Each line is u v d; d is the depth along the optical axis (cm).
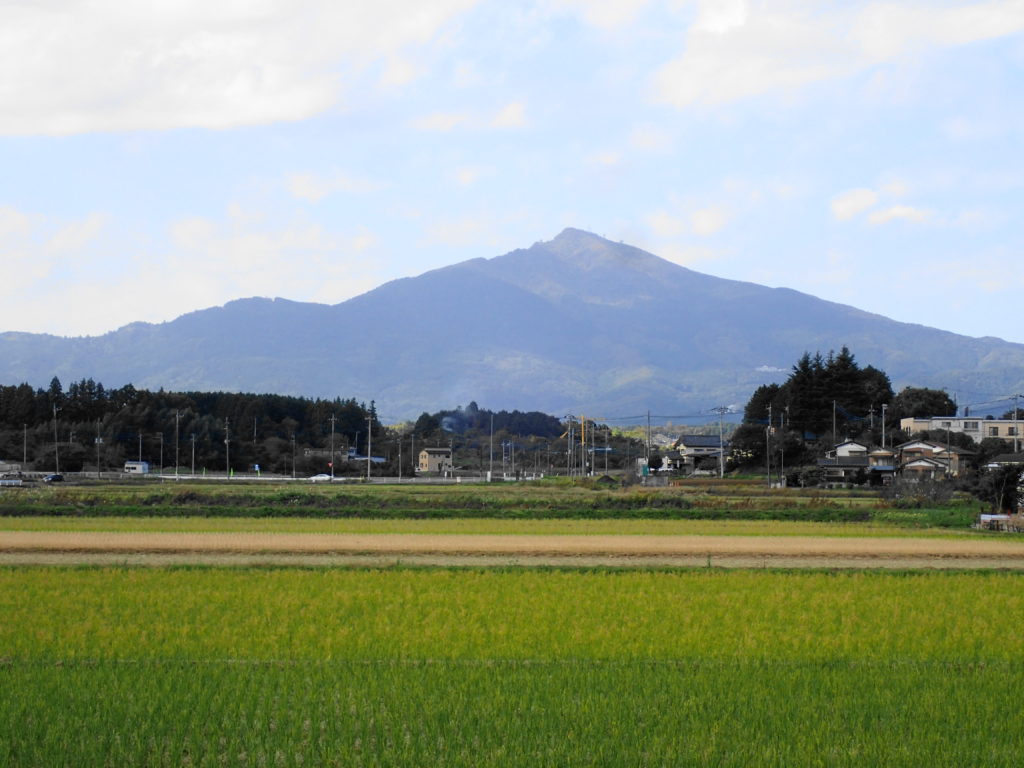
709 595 3328
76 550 4466
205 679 2191
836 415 13950
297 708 1983
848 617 2986
